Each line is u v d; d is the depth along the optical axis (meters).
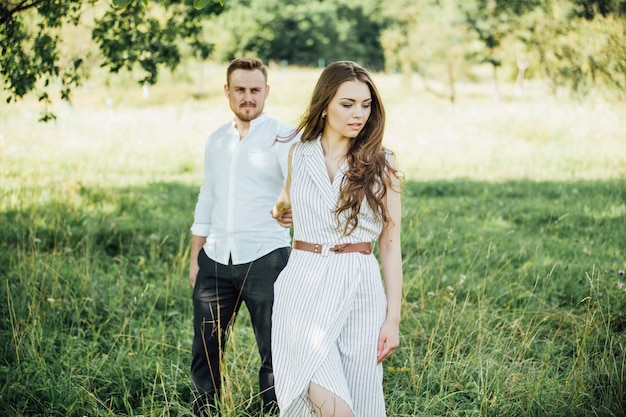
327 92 2.75
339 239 2.78
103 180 9.77
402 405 3.59
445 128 16.42
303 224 2.84
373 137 2.78
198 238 3.65
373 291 2.76
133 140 13.94
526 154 12.90
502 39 24.06
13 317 4.39
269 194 3.42
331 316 2.68
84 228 7.01
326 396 2.57
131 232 7.05
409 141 14.73
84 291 5.05
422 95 30.50
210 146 3.58
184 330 4.60
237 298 3.54
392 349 2.74
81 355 4.17
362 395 2.74
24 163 10.73
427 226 7.32
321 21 51.81
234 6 47.03
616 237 6.79
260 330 3.41
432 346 4.26
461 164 12.20
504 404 3.53
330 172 2.83
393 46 28.12
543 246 6.72
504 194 9.49
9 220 6.99
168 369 4.03
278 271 3.39
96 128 15.16
